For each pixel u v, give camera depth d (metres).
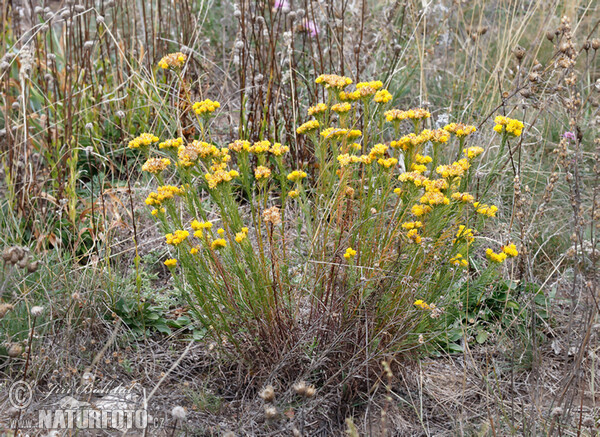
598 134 3.77
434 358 2.73
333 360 2.40
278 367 2.29
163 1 5.16
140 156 3.87
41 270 2.86
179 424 2.30
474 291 2.80
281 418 2.21
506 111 4.01
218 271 2.44
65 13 3.58
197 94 4.14
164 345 2.77
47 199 3.20
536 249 3.30
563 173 3.55
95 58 4.34
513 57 4.44
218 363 2.58
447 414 2.42
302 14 3.68
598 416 2.37
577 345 2.43
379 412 2.40
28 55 3.20
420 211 2.26
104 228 3.11
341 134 2.47
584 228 3.17
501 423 2.32
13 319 2.63
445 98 4.42
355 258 2.47
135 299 2.87
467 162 2.33
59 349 2.57
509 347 2.72
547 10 4.74
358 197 2.73
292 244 3.05
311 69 4.17
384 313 2.40
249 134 3.73
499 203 3.48
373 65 4.46
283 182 2.44
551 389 2.54
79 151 3.77
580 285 2.79
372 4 5.41
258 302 2.37
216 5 5.23
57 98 3.96
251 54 4.25
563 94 3.74
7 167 3.35
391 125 4.03
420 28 4.77
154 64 3.93
